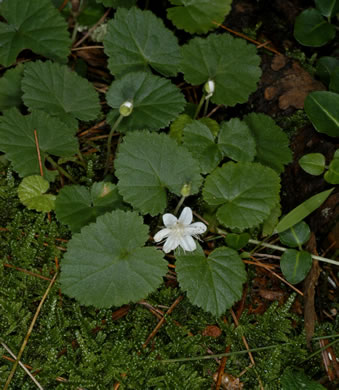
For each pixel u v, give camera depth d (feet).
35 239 0.98
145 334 0.93
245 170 0.97
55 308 0.93
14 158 0.96
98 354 0.91
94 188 0.97
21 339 0.90
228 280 0.93
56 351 0.90
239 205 0.95
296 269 0.95
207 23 1.09
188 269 0.93
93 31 1.15
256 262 1.00
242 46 1.06
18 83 1.04
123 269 0.91
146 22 1.05
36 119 0.98
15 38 1.03
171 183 0.96
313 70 1.11
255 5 1.16
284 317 0.96
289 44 1.15
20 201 0.98
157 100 1.01
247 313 0.96
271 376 0.92
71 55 1.14
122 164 0.95
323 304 0.98
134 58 1.04
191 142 0.99
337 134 0.99
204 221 1.02
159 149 0.96
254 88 1.05
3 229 0.97
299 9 1.15
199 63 1.05
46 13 1.05
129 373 0.90
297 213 0.95
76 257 0.91
